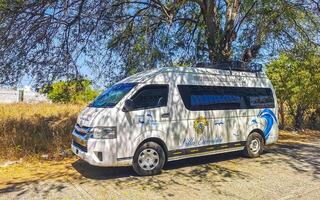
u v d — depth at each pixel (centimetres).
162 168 809
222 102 901
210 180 736
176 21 1466
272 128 1017
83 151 743
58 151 1012
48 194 640
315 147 1197
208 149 861
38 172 815
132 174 780
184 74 847
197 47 1502
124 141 730
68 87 1163
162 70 821
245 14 1309
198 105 848
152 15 1336
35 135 1116
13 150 970
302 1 1184
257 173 799
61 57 1016
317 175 784
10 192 654
